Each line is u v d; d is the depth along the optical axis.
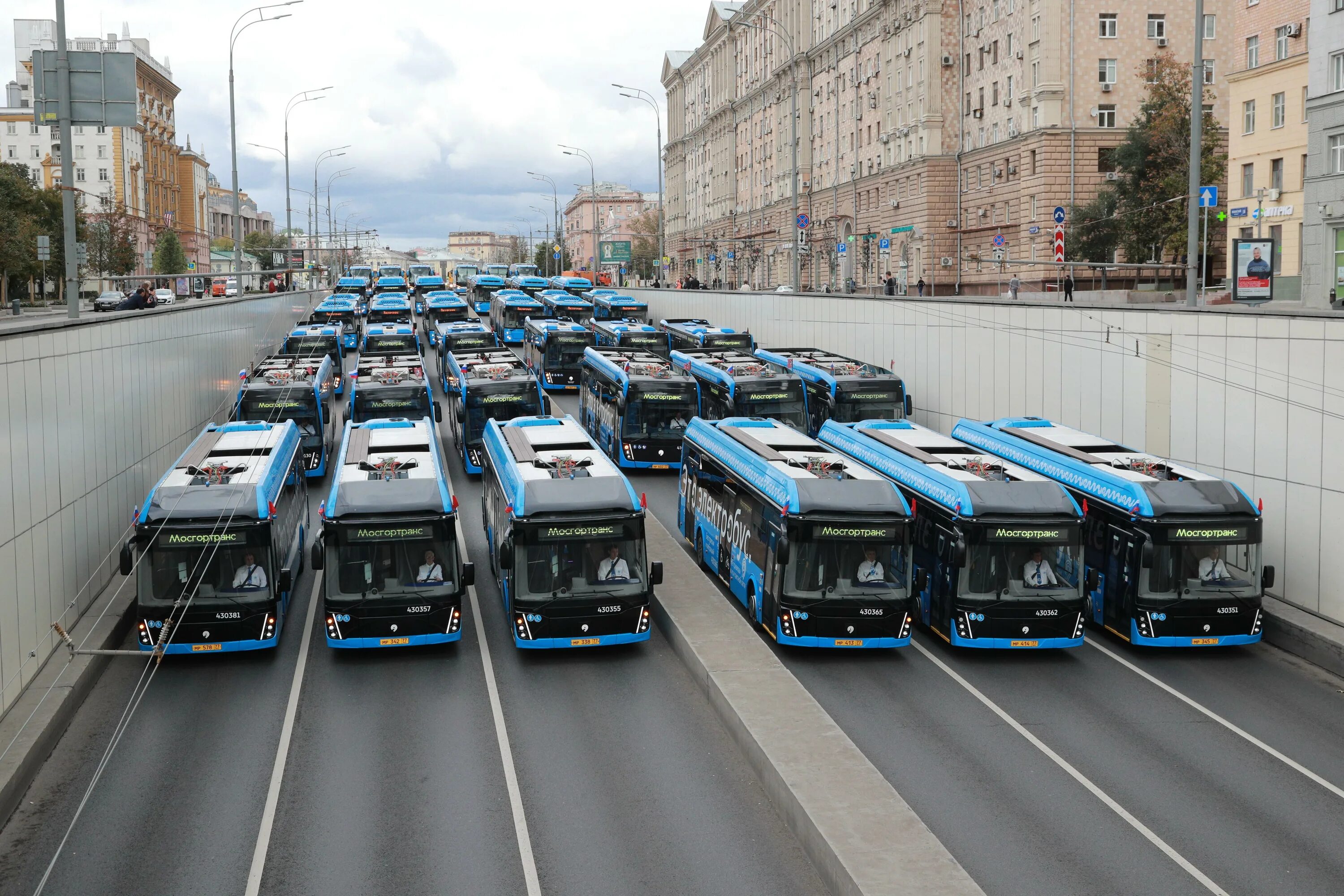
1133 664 20.84
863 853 12.84
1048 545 20.52
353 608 19.83
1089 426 30.31
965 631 20.41
